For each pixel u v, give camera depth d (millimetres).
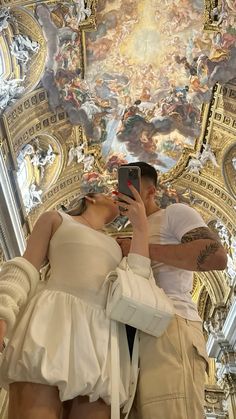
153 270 3230
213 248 3033
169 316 2795
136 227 3086
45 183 20875
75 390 2428
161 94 19859
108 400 2539
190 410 2646
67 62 17844
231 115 19188
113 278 2877
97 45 17922
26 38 16156
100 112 19953
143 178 3641
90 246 2957
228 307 23734
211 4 16984
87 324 2658
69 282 2805
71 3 16203
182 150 21359
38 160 19797
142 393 2729
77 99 19016
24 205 19312
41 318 2602
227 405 23344
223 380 23938
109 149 21484
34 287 2783
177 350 2820
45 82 17688
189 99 19672
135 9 17297
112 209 3529
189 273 3293
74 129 20000
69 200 22531
